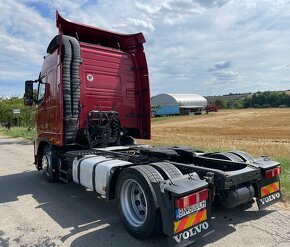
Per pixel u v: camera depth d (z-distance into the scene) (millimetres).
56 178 7809
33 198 6719
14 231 4961
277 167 5320
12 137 23141
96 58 7578
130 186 4816
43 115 8133
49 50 7676
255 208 5695
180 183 4191
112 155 6324
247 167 5090
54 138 7352
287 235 4570
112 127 7648
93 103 7465
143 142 17703
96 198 6652
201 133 26969
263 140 19609
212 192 4570
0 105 33156
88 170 5703
